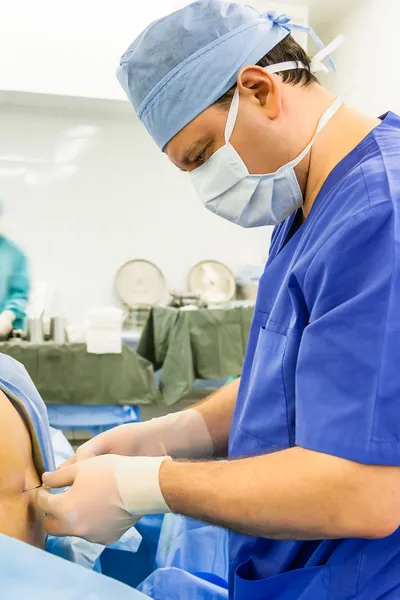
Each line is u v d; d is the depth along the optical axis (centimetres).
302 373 71
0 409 88
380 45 347
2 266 352
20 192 403
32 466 95
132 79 90
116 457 85
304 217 95
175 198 430
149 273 415
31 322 313
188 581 100
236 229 442
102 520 81
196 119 86
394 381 64
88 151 412
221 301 403
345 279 71
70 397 291
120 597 61
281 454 71
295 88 86
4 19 353
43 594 60
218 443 111
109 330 293
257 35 86
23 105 397
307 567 78
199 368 318
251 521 68
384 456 63
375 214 70
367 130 85
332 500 64
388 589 73
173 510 77
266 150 85
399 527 73
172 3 366
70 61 365
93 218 416
